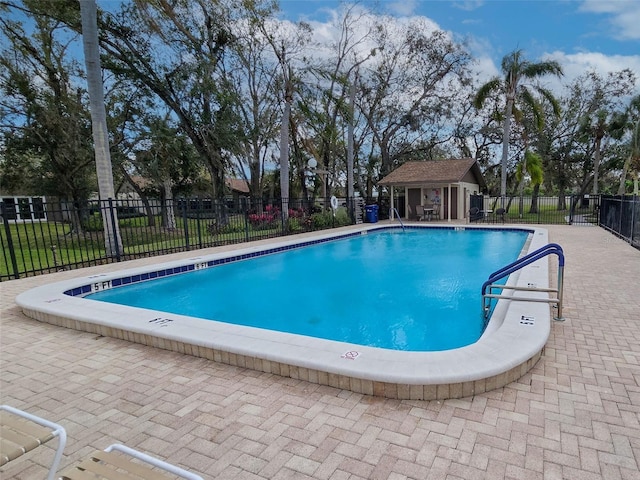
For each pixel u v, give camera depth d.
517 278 5.52
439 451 2.06
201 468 2.00
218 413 2.53
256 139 20.34
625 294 5.02
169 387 2.92
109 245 9.12
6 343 3.94
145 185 22.06
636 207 9.25
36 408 2.66
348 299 6.69
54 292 5.48
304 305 6.43
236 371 3.16
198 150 17.52
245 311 6.19
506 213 20.78
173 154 17.30
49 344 3.90
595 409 2.40
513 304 4.12
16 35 13.15
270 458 2.06
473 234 14.59
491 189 29.81
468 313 5.72
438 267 9.05
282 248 10.89
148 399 2.74
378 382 2.65
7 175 16.95
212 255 8.99
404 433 2.23
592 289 5.28
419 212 20.42
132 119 16.39
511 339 3.11
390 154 26.34
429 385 2.56
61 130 14.07
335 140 21.53
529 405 2.47
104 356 3.56
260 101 21.02
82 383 3.02
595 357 3.15
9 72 13.28
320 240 12.62
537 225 15.57
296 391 2.79
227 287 7.73
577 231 13.00
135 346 3.79
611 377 2.80
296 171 24.72
